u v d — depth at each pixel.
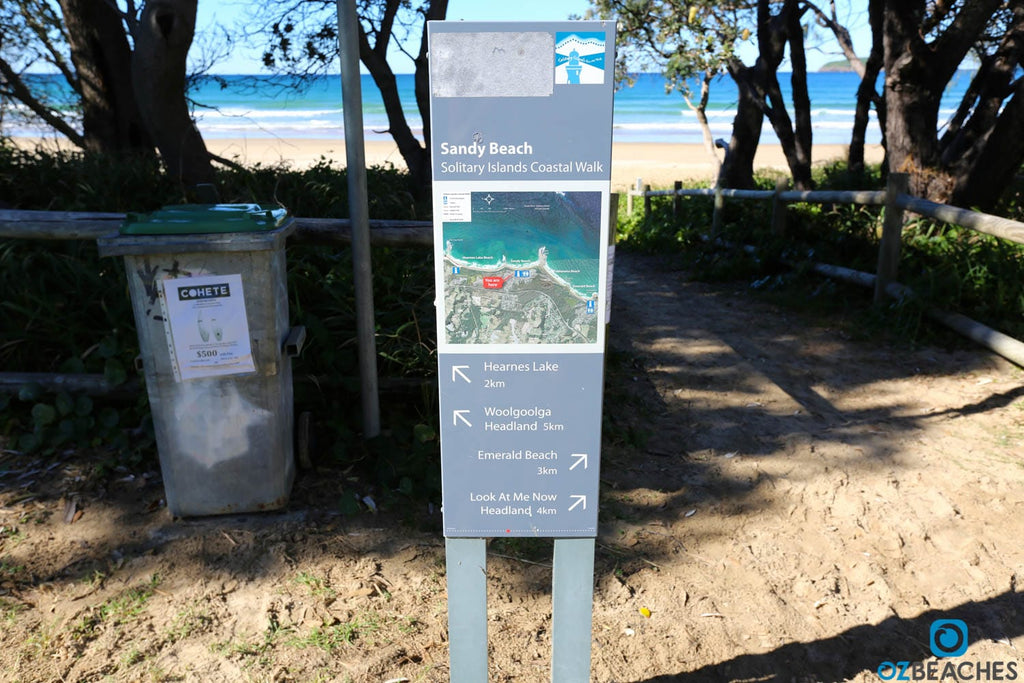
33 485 3.43
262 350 3.07
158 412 3.06
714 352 5.74
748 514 3.51
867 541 3.30
